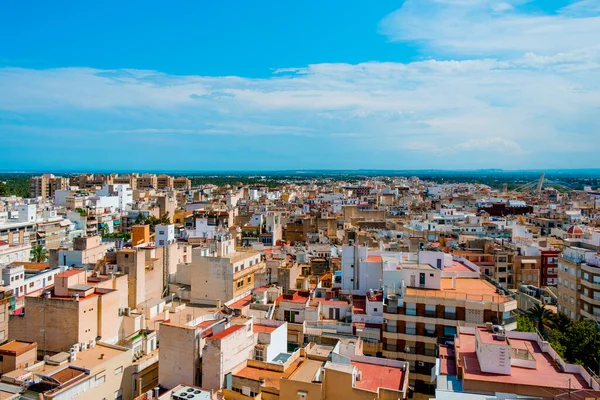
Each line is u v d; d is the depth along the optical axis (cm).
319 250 16050
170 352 6969
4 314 8850
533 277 16100
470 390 5634
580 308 12394
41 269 13075
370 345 8619
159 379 7038
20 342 7981
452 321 8494
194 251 11488
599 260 12094
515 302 8475
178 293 11500
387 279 9775
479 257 16225
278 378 6631
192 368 6819
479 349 6103
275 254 14850
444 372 6259
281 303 9425
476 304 8400
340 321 9381
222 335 6769
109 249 13888
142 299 10519
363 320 9194
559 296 13338
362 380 6531
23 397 6203
